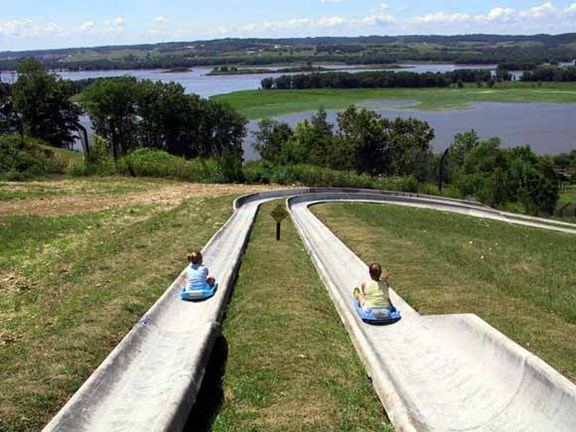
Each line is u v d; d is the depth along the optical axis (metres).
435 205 47.56
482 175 74.56
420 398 9.05
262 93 175.88
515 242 27.77
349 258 17.62
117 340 11.12
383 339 11.21
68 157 58.88
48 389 8.81
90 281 15.41
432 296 14.25
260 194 37.84
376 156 88.75
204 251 17.92
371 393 9.02
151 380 9.27
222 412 8.38
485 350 9.47
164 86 100.12
